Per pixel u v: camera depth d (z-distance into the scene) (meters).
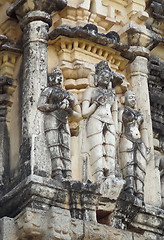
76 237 14.35
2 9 16.66
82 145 15.57
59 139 15.09
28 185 14.38
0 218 14.73
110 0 17.50
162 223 15.83
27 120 15.14
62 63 16.00
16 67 16.22
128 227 15.48
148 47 17.61
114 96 16.09
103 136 15.55
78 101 15.90
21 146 15.08
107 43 16.27
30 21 15.96
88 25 16.08
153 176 16.41
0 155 15.60
